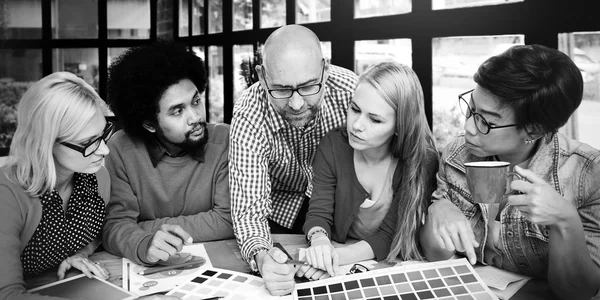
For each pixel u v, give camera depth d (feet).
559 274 3.90
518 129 3.83
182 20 14.58
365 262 4.76
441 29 6.73
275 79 4.61
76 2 14.46
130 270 4.72
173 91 5.30
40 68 14.16
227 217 5.66
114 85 5.58
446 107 6.88
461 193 4.68
